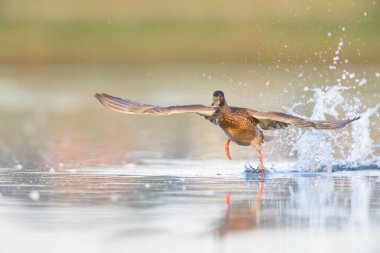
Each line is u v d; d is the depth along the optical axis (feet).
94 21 168.04
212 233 33.86
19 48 162.40
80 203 39.65
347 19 150.71
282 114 43.21
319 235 33.53
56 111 98.37
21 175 48.73
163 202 39.93
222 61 157.79
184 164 53.62
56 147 64.39
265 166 52.13
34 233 33.68
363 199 40.60
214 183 45.47
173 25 165.58
